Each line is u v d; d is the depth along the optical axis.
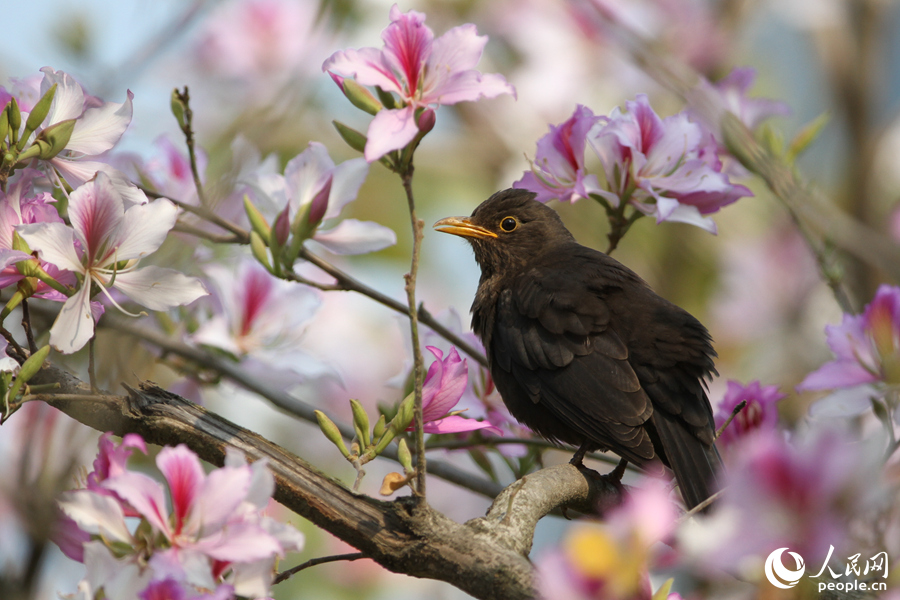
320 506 5.52
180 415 5.79
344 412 12.45
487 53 13.30
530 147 13.69
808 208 8.51
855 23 14.74
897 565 4.25
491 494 8.38
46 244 5.20
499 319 9.43
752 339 13.98
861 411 7.38
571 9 12.62
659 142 7.91
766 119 10.76
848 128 14.65
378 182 14.32
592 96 12.65
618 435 8.41
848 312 8.29
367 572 11.66
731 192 7.96
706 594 4.55
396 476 5.52
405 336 8.45
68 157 5.88
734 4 12.88
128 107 5.93
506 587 5.25
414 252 5.28
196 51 10.34
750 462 3.22
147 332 8.53
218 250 9.22
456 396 5.87
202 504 4.39
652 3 12.45
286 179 7.80
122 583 4.31
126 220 5.35
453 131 14.71
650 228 14.57
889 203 14.24
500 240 10.26
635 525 3.46
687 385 8.61
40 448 5.06
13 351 5.59
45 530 4.90
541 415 8.98
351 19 11.05
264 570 4.53
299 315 9.46
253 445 5.75
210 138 8.81
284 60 10.48
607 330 8.95
